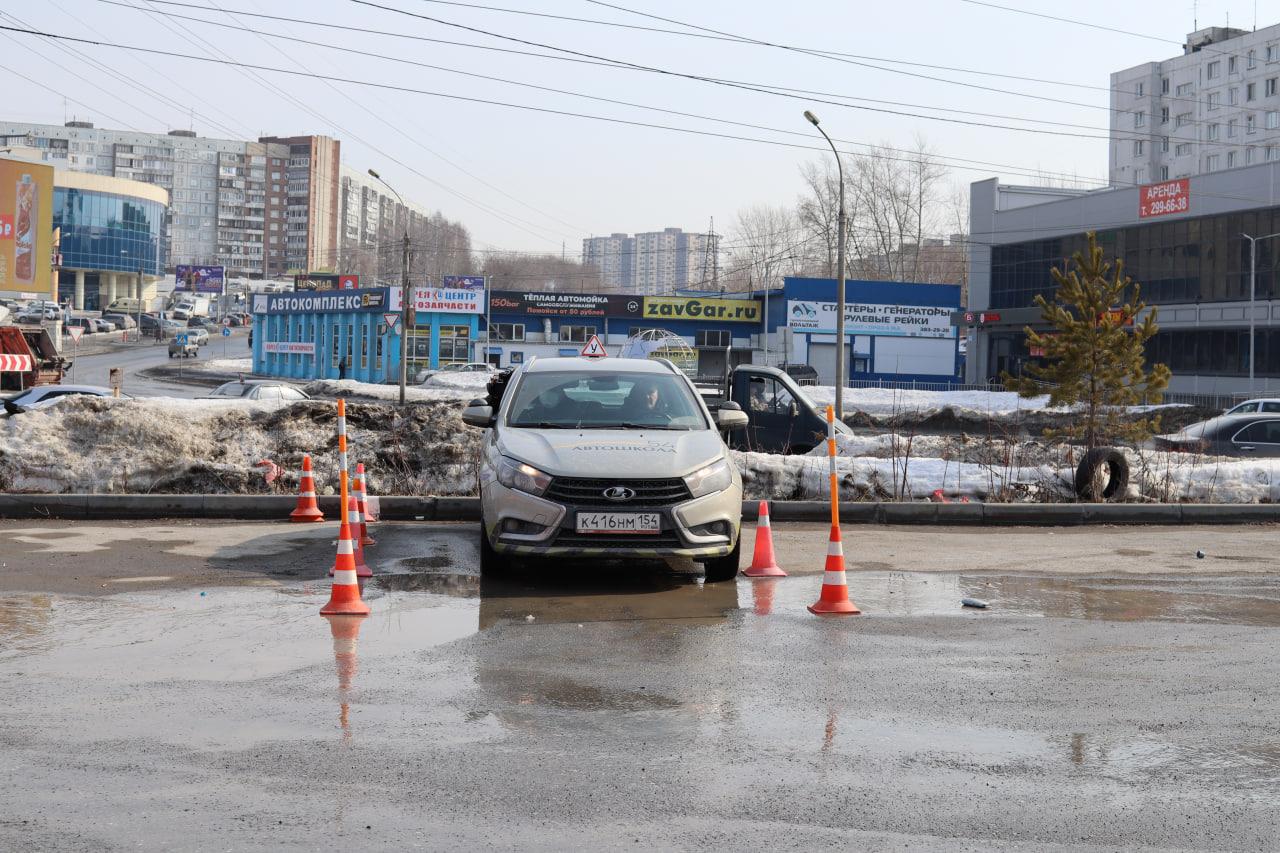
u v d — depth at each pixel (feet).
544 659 21.17
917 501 44.83
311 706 17.85
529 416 32.12
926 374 223.30
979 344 226.79
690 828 13.14
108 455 44.52
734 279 390.83
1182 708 18.42
